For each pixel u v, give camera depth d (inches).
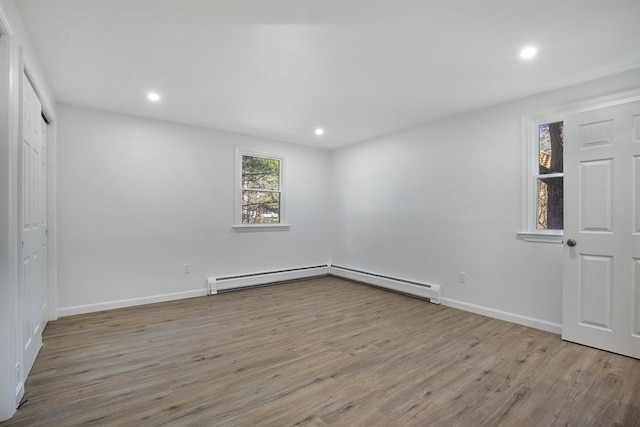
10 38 67.9
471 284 143.3
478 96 126.5
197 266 169.6
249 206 192.1
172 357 97.2
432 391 78.7
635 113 97.0
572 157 109.1
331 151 225.3
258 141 192.1
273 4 71.7
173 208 161.9
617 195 99.8
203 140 171.6
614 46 89.1
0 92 66.6
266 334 116.3
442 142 155.9
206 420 67.3
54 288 129.0
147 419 67.6
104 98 128.8
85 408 71.2
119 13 75.0
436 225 158.2
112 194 145.0
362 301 160.4
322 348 104.2
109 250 144.2
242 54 94.8
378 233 191.2
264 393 77.7
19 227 73.2
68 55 94.3
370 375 86.6
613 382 82.6
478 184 141.2
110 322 127.5
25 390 78.1
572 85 114.7
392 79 111.6
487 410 71.1
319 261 221.6
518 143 128.3
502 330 120.1
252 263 190.7
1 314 66.9
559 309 116.3
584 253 106.1
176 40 87.2
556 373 87.4
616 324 99.5
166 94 125.2
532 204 125.9
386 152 186.2
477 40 87.0
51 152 127.4
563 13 74.8
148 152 154.6
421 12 74.7
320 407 72.1
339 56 96.1
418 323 128.0
